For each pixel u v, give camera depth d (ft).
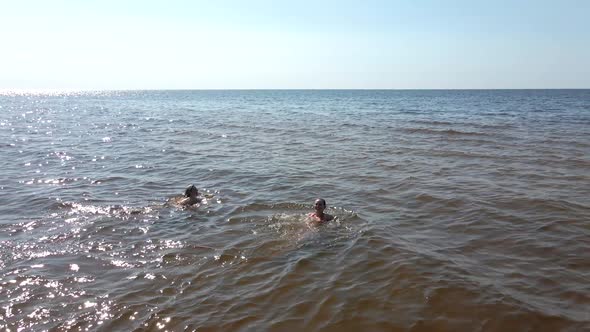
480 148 64.69
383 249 26.40
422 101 280.72
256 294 21.24
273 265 24.54
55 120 131.75
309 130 96.73
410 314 19.12
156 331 18.21
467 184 42.70
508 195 38.19
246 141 79.41
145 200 38.88
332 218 32.68
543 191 39.29
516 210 33.99
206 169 53.26
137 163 57.72
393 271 23.31
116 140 81.66
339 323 18.60
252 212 34.81
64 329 18.33
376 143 73.05
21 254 26.17
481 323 18.30
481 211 33.96
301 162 57.52
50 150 68.80
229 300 20.70
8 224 31.63
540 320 18.38
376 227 30.68
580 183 42.11
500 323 18.26
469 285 21.49
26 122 123.65
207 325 18.60
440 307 19.62
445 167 51.52
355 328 18.22
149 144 75.92
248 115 152.76
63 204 36.99
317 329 18.24
